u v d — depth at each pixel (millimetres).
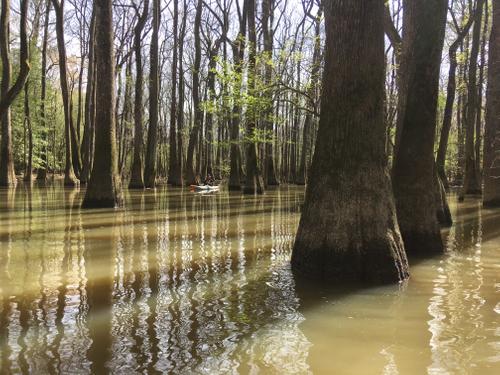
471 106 19641
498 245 8367
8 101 16047
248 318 4262
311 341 3715
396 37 12688
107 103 14156
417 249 7777
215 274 5938
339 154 5945
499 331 3943
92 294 4973
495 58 15492
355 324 4125
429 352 3506
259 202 17844
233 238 8875
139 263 6535
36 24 32531
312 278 5801
